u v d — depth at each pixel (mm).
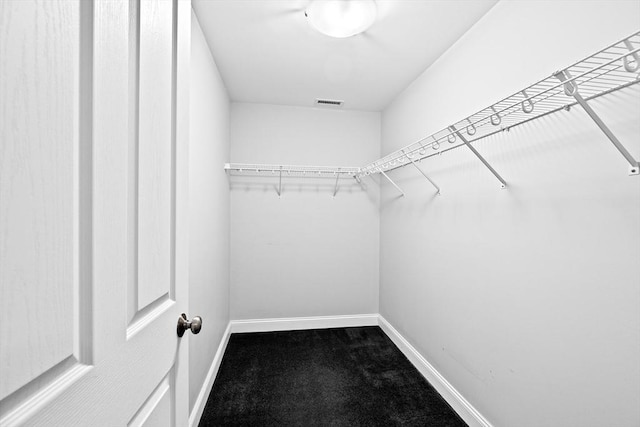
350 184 3033
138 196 580
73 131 406
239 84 2443
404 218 2482
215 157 2084
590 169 1012
